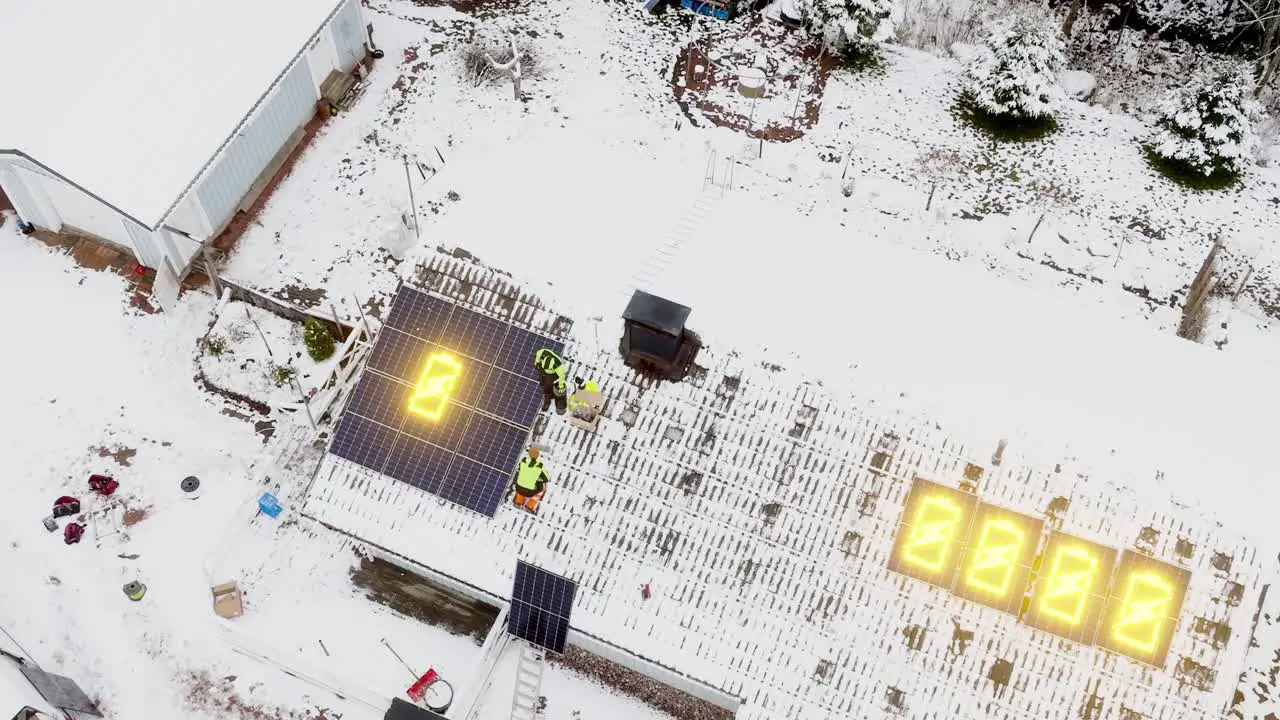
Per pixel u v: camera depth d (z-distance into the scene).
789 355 21.89
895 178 32.53
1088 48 38.41
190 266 29.02
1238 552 19.94
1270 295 30.61
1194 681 19.52
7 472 25.55
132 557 24.48
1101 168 33.25
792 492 21.03
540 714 22.78
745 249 23.80
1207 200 32.59
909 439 21.06
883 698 20.08
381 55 34.38
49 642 23.27
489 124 32.84
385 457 22.50
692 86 34.34
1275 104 36.22
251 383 27.03
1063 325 23.12
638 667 21.77
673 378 21.84
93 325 27.91
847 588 20.50
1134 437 20.98
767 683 20.39
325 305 28.48
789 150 32.94
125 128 27.09
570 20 35.94
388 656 23.47
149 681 22.95
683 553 21.06
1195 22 38.62
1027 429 21.02
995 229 31.53
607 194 24.97
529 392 22.22
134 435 26.28
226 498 25.47
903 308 22.88
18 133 26.44
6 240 29.31
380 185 31.14
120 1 28.42
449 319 22.86
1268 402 22.11
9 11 27.75
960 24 36.91
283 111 30.53
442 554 21.89
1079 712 19.64
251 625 23.70
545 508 21.69
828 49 35.38
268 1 29.94
